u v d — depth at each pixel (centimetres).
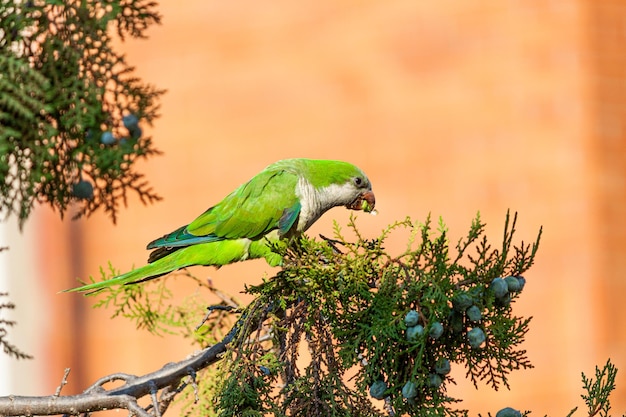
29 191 851
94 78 861
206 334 869
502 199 1521
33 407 671
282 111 1658
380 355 582
